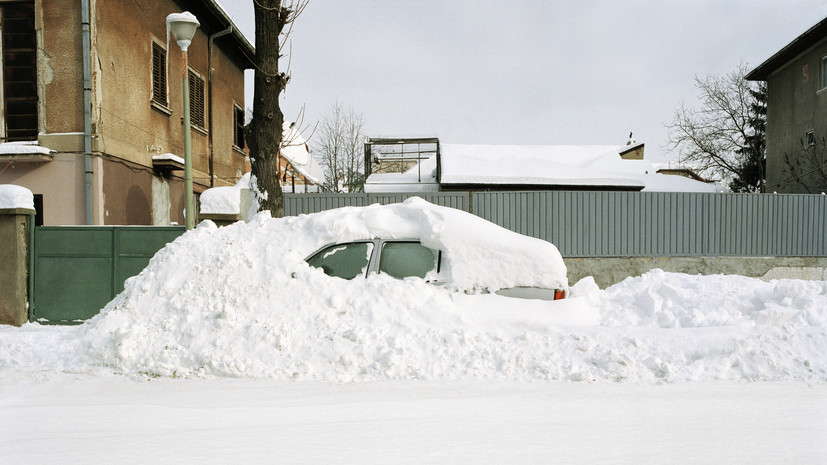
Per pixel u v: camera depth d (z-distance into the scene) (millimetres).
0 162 11961
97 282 9242
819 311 5621
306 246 6023
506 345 5137
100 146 12016
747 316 5840
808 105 20938
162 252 6395
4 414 3914
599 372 4840
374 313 5484
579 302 5848
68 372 5242
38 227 9195
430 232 5902
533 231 12148
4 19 12094
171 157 14539
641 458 2971
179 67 16156
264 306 5602
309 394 4445
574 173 18609
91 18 11875
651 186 20781
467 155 19656
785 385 4582
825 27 18766
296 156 31266
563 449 3105
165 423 3662
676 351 5043
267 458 2922
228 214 11141
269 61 9273
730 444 3219
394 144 20078
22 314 8984
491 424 3602
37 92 12078
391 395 4387
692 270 12367
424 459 2922
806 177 20875
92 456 2965
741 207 12477
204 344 5301
